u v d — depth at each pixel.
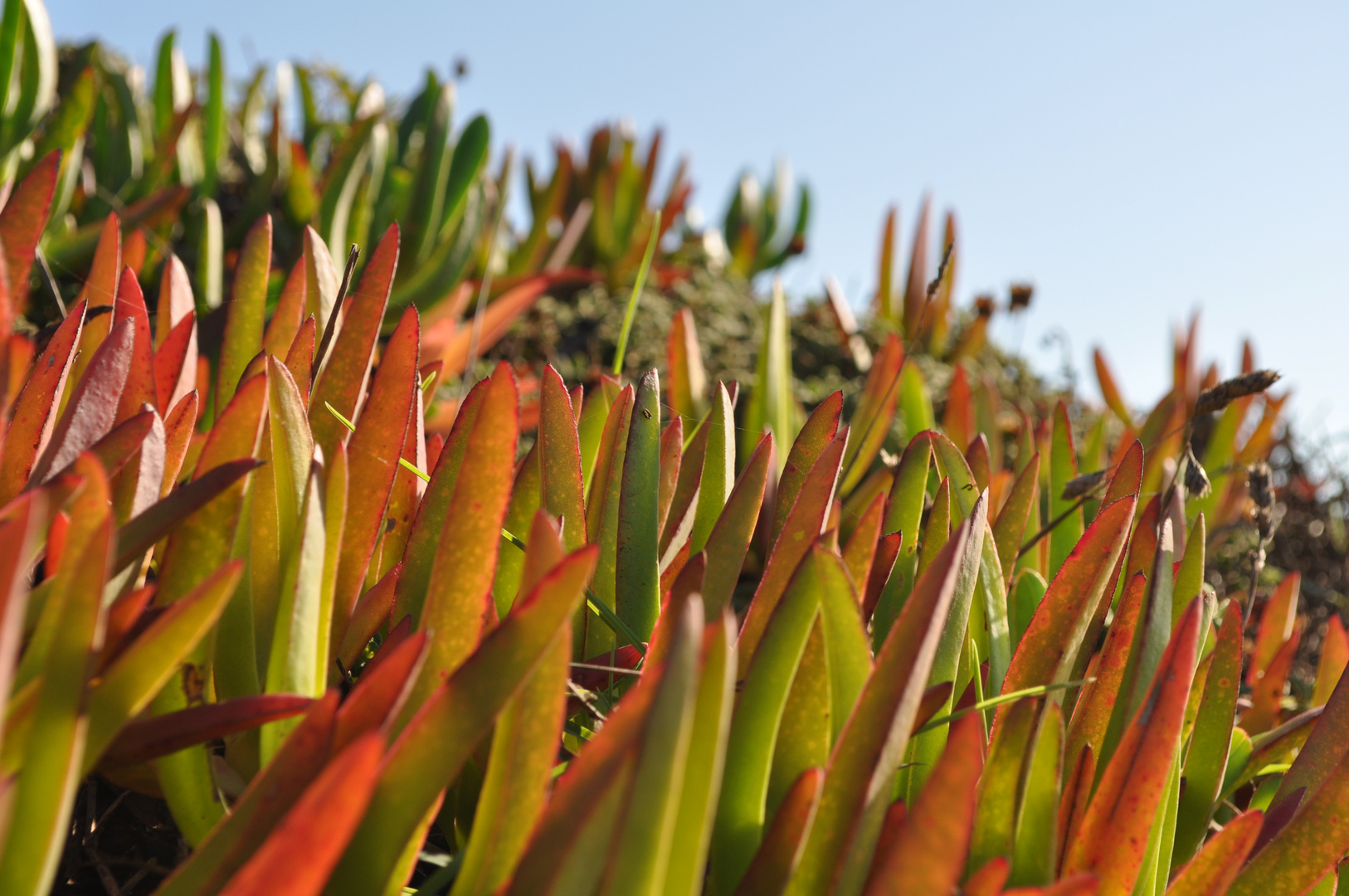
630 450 0.40
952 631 0.36
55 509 0.29
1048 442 0.58
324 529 0.33
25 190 0.38
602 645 0.40
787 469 0.44
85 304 0.38
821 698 0.34
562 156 1.39
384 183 1.12
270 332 0.43
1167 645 0.37
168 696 0.32
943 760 0.28
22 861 0.27
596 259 1.55
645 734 0.27
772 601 0.36
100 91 1.02
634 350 1.35
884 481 0.60
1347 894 0.39
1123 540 0.37
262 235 0.45
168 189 0.88
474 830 0.31
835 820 0.31
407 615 0.37
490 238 1.21
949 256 0.53
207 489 0.32
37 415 0.36
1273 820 0.38
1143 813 0.33
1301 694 0.72
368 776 0.26
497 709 0.29
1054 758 0.33
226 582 0.29
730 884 0.32
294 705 0.31
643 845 0.27
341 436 0.39
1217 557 1.06
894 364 0.89
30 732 0.27
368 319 0.39
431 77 1.15
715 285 1.67
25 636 0.31
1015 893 0.30
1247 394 0.43
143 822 0.36
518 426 0.33
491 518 0.33
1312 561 1.08
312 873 0.26
